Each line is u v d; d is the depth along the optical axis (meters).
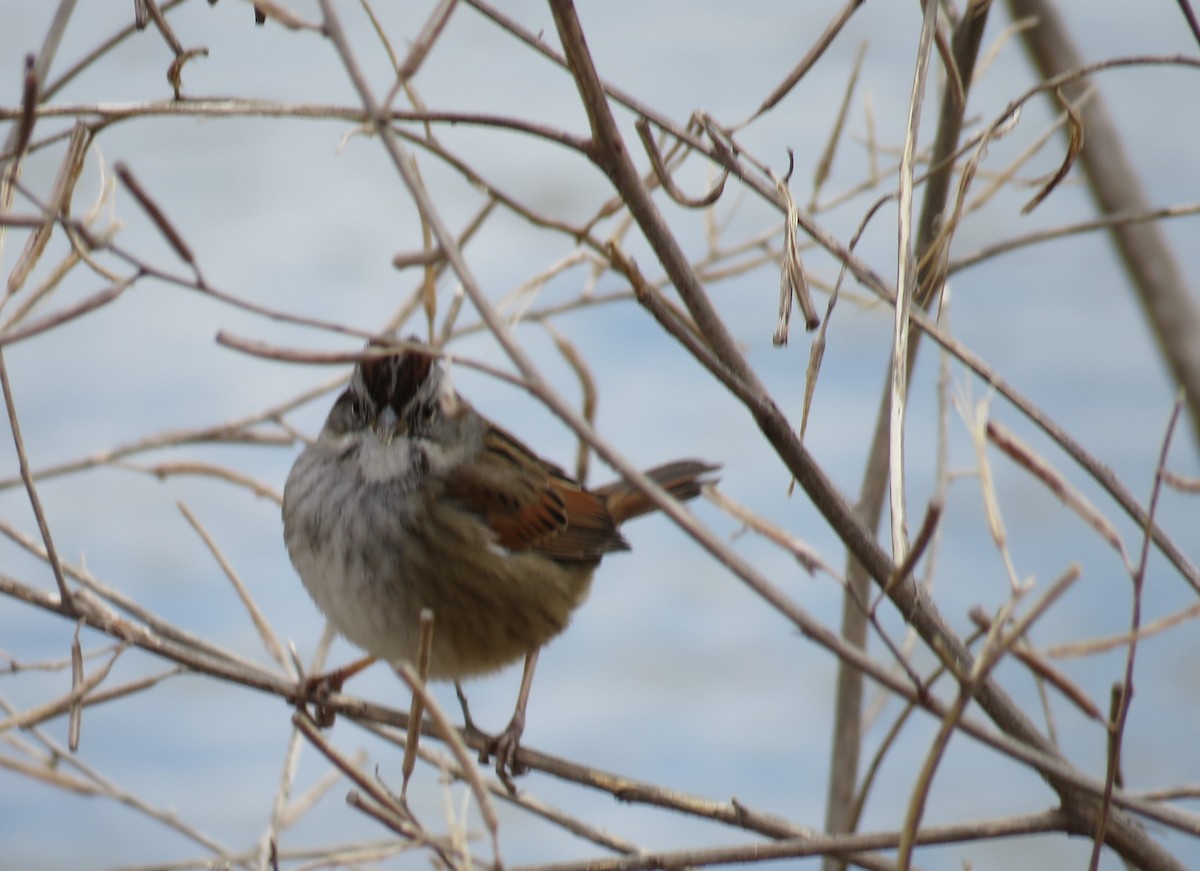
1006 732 6.21
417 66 6.28
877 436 8.32
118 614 7.45
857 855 6.37
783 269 6.38
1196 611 7.57
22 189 5.59
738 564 4.73
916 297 7.14
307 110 6.34
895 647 5.19
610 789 7.05
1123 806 5.48
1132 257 9.14
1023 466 8.01
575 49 6.12
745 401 6.10
